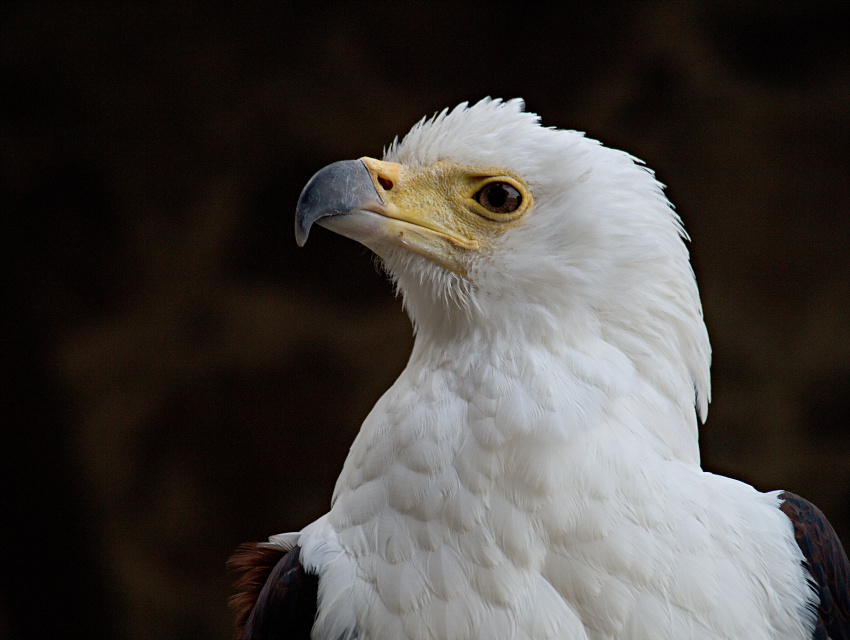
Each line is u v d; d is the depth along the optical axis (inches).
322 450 581.3
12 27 562.9
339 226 183.9
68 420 569.3
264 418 579.8
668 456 164.7
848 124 558.6
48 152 572.7
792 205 562.9
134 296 579.5
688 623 151.4
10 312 567.8
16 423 563.5
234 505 575.5
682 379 174.2
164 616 566.6
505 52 568.4
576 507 154.0
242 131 578.2
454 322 176.4
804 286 561.9
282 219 586.2
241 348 581.3
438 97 574.2
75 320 574.2
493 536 154.6
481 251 174.6
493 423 158.7
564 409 158.4
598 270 169.2
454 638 151.8
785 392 561.3
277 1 570.6
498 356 166.1
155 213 580.7
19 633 558.6
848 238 560.1
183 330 581.9
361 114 576.1
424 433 161.6
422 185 182.1
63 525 565.3
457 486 156.9
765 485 561.0
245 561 208.7
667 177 569.3
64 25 565.3
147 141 577.0
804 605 162.6
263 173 583.5
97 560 565.6
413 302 187.5
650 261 172.6
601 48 565.6
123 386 575.2
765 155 564.1
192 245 582.6
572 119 569.9
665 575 152.4
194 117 577.0
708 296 566.3
